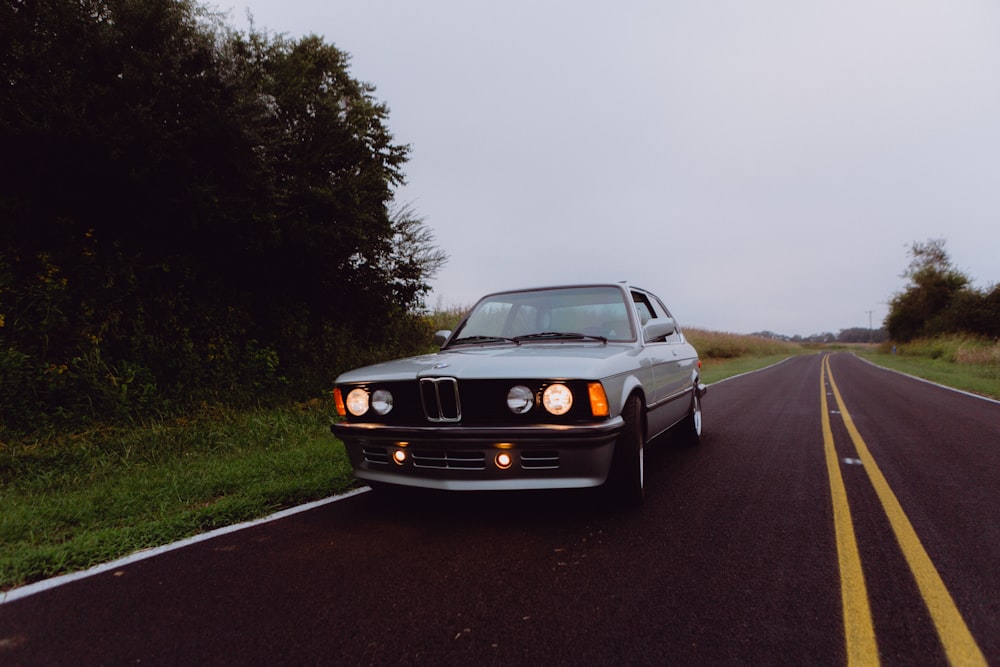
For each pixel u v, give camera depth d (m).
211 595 2.38
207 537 3.11
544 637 1.97
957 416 7.70
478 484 3.01
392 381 3.24
